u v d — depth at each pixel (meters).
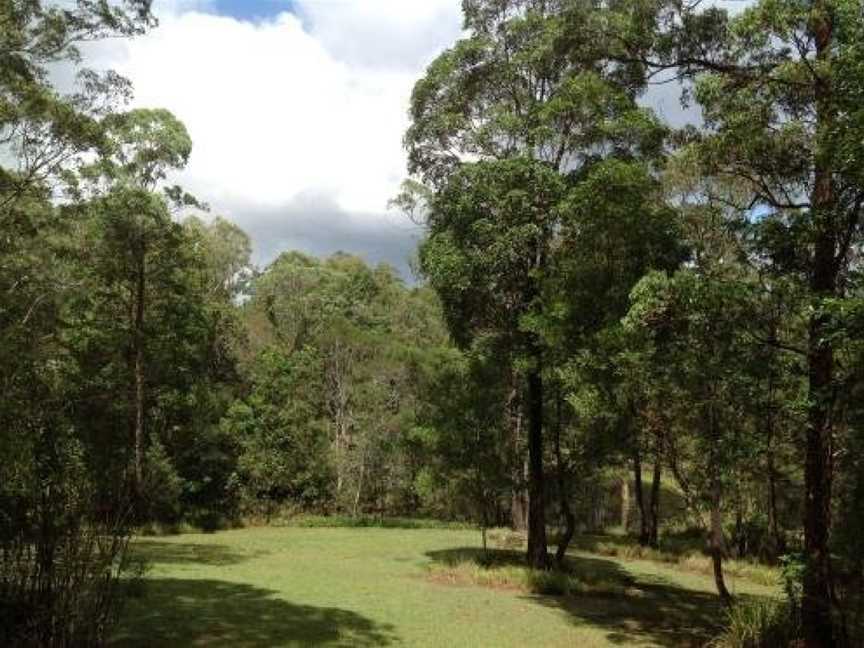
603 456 16.41
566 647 10.81
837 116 7.96
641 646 11.14
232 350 36.00
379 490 34.53
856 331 7.54
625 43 12.20
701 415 11.90
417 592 14.73
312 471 33.16
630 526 31.30
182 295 26.64
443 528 31.11
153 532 26.27
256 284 48.38
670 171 13.06
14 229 14.87
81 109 14.01
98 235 21.44
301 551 21.92
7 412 7.39
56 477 7.40
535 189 14.95
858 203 8.77
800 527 22.78
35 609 7.03
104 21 12.35
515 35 16.72
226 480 31.62
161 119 21.61
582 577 16.97
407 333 45.22
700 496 13.29
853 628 9.76
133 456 21.52
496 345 17.44
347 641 10.21
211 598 12.84
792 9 8.59
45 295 15.26
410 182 20.22
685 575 20.19
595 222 12.01
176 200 22.86
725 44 10.91
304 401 34.50
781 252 9.61
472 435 18.95
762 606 10.55
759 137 9.59
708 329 10.01
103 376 22.53
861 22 7.47
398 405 34.44
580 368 12.56
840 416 9.23
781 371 10.41
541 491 17.89
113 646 9.03
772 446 13.58
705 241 12.18
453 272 15.79
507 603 14.02
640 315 9.83
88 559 7.33
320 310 45.06
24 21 11.98
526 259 16.05
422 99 17.39
